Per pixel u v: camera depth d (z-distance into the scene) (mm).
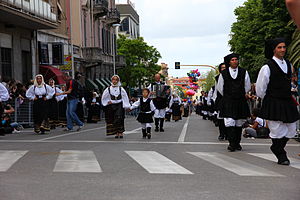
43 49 32656
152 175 6453
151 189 5457
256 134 13516
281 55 7926
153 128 19547
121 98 13461
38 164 7535
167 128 19562
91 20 48938
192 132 16516
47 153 9109
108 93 13406
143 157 8469
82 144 11219
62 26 38125
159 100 17125
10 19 26797
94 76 49094
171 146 10750
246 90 9812
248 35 46375
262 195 5125
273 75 7805
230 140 9672
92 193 5219
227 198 4965
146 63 69562
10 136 14594
